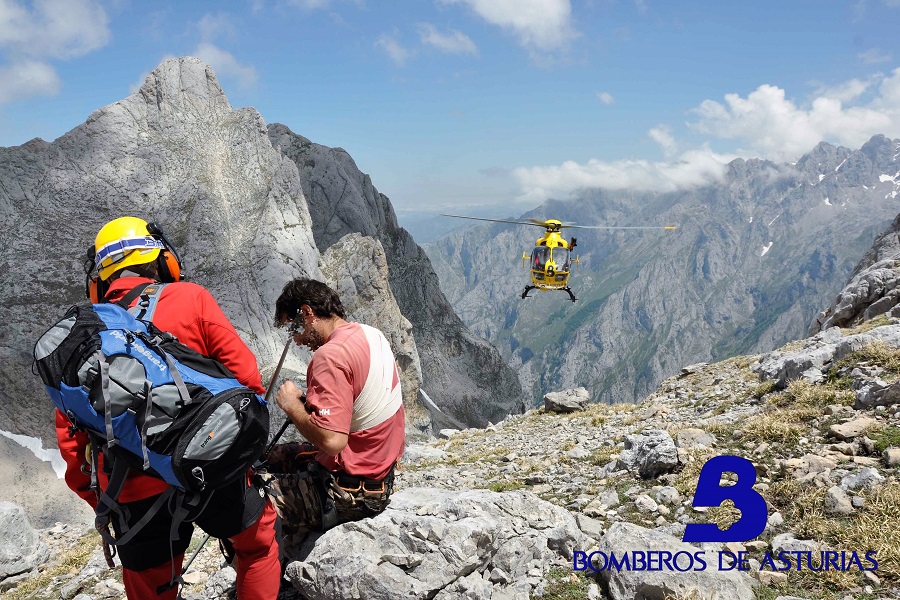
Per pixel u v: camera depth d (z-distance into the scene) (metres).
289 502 5.40
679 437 9.86
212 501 4.12
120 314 3.75
